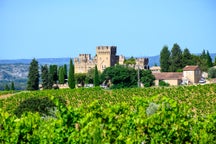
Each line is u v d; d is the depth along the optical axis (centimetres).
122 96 16575
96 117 3425
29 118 3491
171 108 3581
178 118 3503
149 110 3816
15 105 15588
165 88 16562
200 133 3569
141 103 3894
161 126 3438
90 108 3550
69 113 3344
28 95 16862
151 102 3903
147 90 16612
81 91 17250
